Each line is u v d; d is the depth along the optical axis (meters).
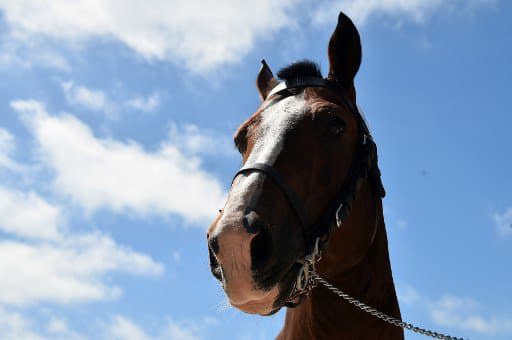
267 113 3.89
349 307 3.97
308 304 4.05
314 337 4.05
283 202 3.47
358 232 3.93
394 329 4.09
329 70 4.26
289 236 3.43
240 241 3.21
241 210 3.31
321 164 3.70
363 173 3.90
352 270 4.01
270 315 3.50
